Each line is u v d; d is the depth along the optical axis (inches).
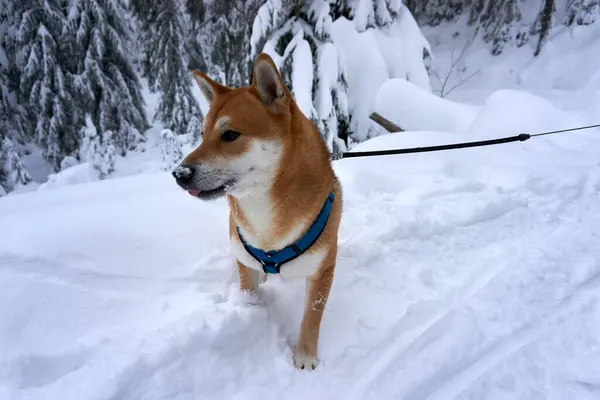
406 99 83.8
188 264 36.8
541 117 70.4
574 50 139.3
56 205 44.9
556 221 45.0
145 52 134.7
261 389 26.6
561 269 37.0
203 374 26.5
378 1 94.5
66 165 119.9
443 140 65.7
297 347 28.9
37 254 35.2
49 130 122.0
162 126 143.7
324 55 79.2
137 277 34.7
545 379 26.9
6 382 24.9
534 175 54.7
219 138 24.0
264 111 24.7
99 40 120.3
